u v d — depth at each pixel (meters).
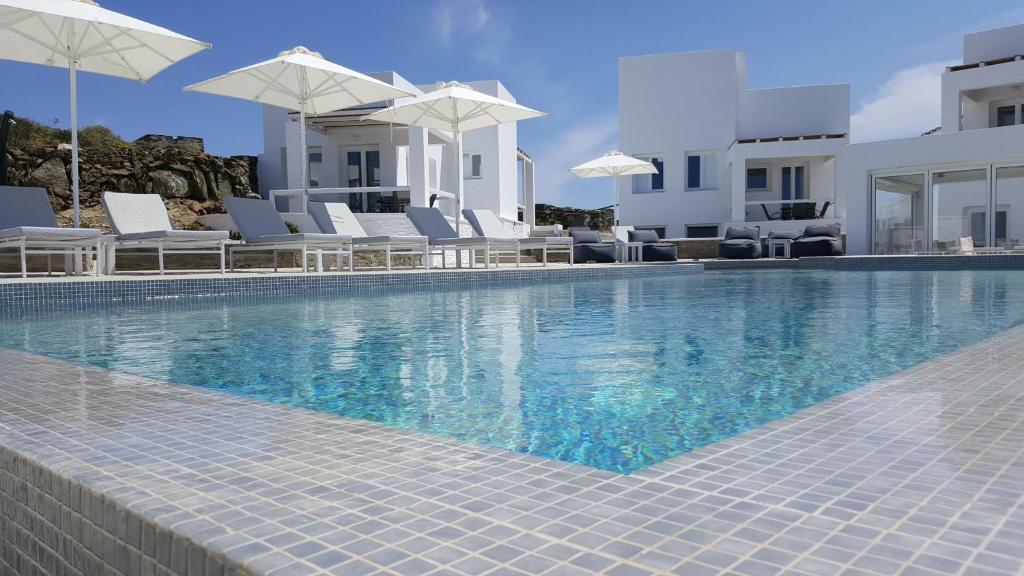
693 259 18.31
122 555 1.21
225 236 8.97
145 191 17.84
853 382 2.90
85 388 2.30
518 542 1.03
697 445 2.01
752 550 0.99
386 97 12.04
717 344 4.06
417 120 14.29
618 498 1.21
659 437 2.09
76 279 7.09
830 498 1.19
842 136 19.61
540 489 1.26
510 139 23.14
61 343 4.25
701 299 7.48
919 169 16.23
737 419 2.31
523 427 2.23
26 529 1.51
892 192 16.59
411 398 2.67
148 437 1.65
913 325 4.80
